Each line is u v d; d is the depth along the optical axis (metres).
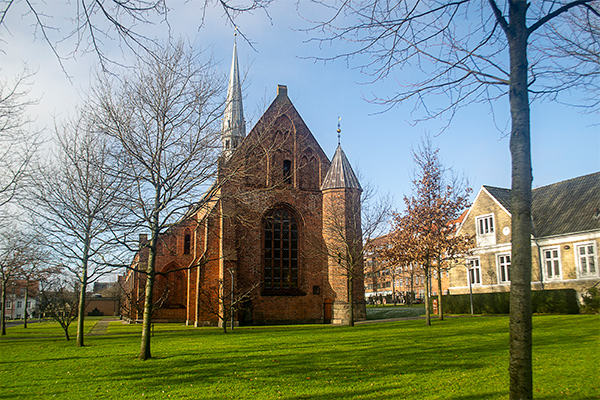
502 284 36.84
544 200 37.53
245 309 34.34
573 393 9.21
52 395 10.55
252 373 12.44
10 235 36.00
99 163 17.62
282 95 39.50
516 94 6.57
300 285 36.59
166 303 44.56
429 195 29.25
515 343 5.97
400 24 7.60
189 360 14.98
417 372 11.84
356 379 11.27
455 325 24.56
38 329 38.69
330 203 36.78
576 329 19.34
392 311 49.38
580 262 31.58
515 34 6.71
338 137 38.84
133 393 10.57
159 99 16.69
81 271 24.27
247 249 35.12
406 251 28.53
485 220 39.06
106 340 23.59
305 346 17.81
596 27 7.77
